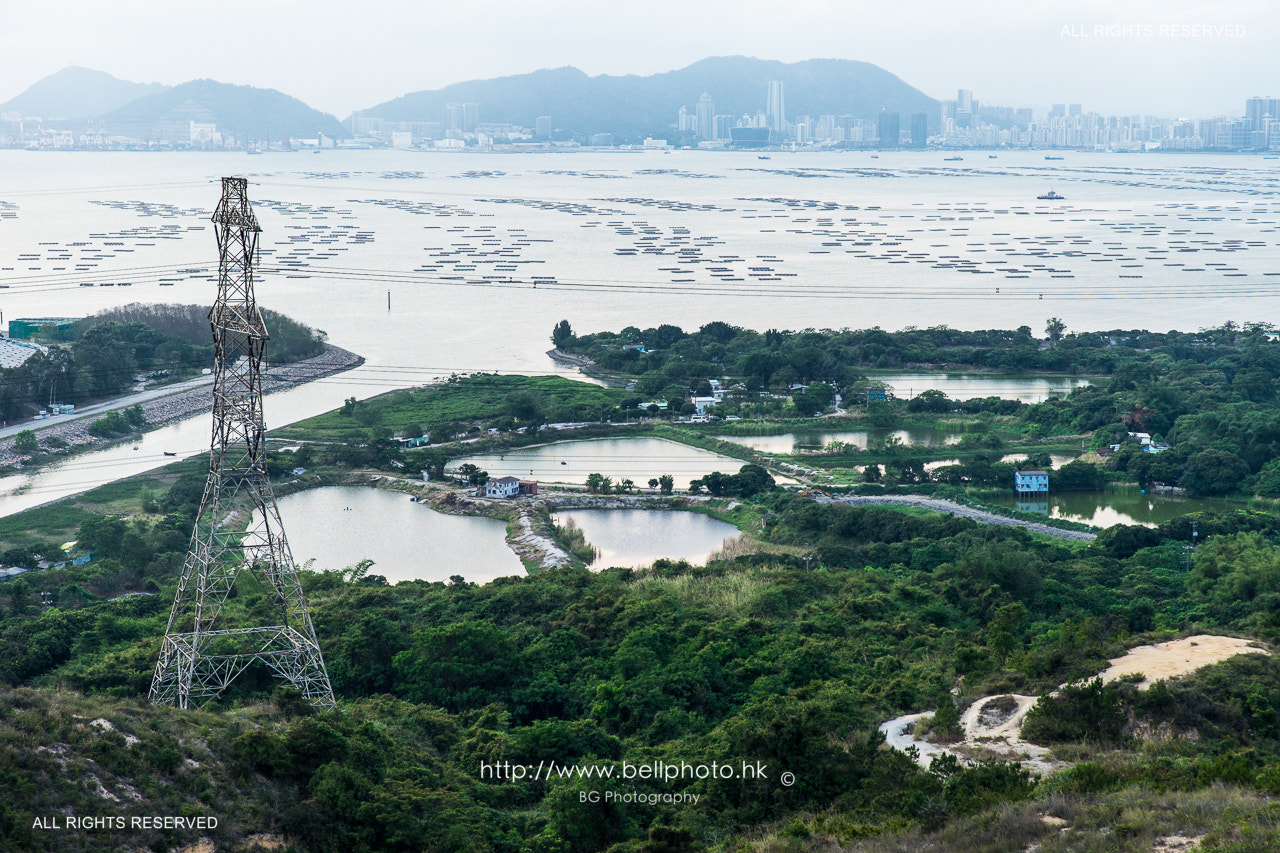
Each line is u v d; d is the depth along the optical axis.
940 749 80.94
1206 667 85.25
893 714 91.38
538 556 181.00
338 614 125.88
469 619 128.50
